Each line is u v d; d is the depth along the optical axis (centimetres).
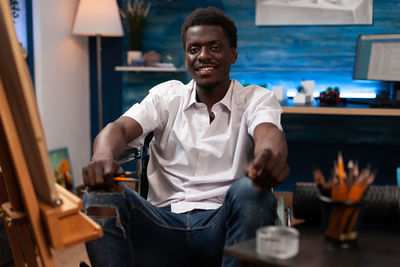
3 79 103
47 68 338
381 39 332
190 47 169
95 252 132
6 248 227
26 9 327
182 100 178
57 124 351
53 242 98
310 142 375
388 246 98
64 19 358
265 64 371
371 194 114
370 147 365
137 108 175
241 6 368
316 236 105
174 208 163
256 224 123
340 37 357
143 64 370
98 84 371
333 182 97
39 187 106
